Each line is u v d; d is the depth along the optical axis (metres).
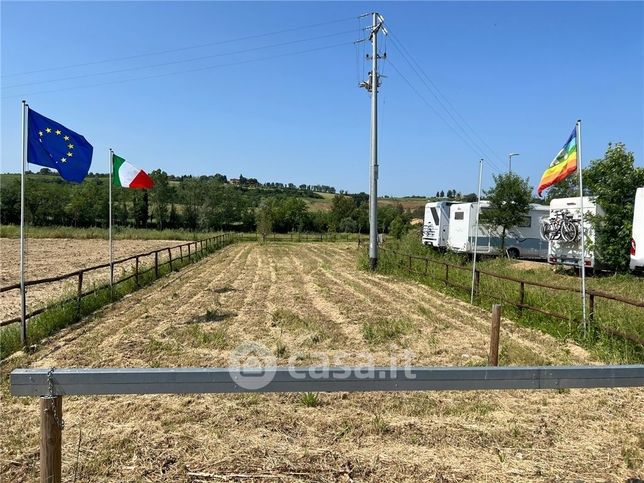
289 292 14.51
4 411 5.13
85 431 4.58
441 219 27.33
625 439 4.56
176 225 75.75
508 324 9.95
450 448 4.30
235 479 3.74
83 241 44.38
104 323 9.60
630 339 7.48
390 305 12.30
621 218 17.94
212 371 2.92
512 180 24.98
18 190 65.38
